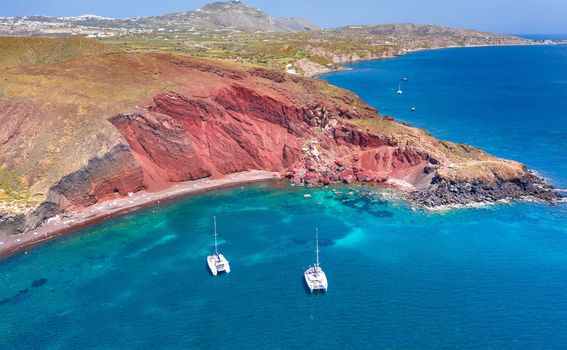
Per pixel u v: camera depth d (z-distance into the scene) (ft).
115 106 393.91
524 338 207.41
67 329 221.25
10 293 250.78
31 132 364.58
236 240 305.53
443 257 276.82
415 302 234.58
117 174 368.89
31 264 280.31
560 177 400.47
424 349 202.59
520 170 386.93
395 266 268.41
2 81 400.67
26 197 322.96
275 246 296.10
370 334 212.84
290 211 350.43
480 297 237.04
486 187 368.07
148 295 246.68
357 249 289.12
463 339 207.72
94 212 347.77
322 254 283.79
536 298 235.20
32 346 210.79
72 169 344.08
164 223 333.21
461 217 331.77
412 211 344.49
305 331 216.13
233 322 223.51
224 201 371.76
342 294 242.99
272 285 253.03
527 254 278.05
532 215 331.57
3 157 345.92
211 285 254.47
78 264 279.28
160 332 217.77
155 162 396.57
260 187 400.67
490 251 282.77
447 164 392.68
